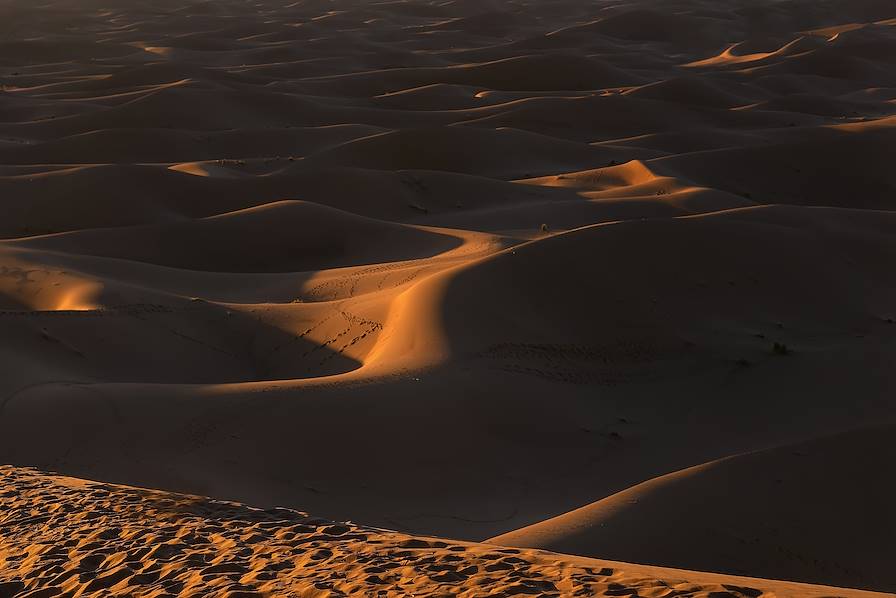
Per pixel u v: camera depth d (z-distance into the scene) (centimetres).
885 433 1922
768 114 9862
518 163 7575
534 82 12600
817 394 2753
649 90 11075
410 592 709
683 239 3606
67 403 2245
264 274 4062
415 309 2867
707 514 1698
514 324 2900
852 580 1561
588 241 3416
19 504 1155
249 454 2095
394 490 2050
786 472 1820
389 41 17712
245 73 13175
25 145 8112
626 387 2808
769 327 3356
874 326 3516
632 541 1614
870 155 7012
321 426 2181
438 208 5912
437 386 2411
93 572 870
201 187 5941
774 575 1559
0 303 3453
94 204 5638
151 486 1980
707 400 2756
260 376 3003
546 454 2308
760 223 3909
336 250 4781
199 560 860
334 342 2998
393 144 7575
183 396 2280
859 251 3944
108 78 11775
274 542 896
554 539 1608
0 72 13650
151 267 4012
